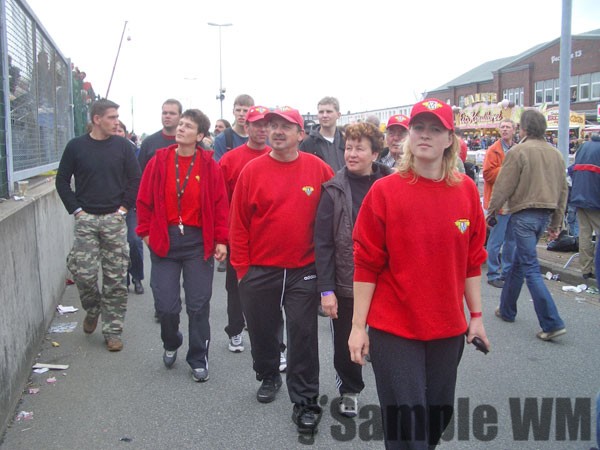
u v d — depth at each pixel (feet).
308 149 20.99
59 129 30.35
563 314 20.07
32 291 16.22
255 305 12.49
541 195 17.46
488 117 79.41
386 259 8.64
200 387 14.23
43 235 18.62
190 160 14.49
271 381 13.43
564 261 27.20
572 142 70.44
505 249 23.30
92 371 15.26
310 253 12.14
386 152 19.61
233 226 12.38
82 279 16.72
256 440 11.57
